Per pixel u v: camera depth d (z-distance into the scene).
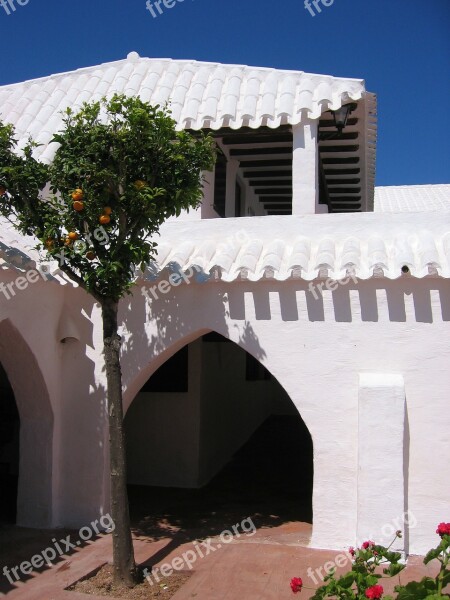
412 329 8.05
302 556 7.86
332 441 8.20
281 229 9.47
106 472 8.96
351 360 8.22
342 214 9.29
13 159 7.26
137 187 6.89
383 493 7.72
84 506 8.97
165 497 10.87
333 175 13.40
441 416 7.89
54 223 7.08
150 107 7.07
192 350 11.73
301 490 11.45
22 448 9.09
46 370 8.83
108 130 7.03
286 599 6.66
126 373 8.98
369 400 7.87
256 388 17.78
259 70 11.57
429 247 8.31
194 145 7.36
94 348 9.11
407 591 4.58
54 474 9.00
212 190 11.18
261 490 11.44
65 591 6.84
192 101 10.95
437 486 7.85
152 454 11.75
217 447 12.98
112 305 7.18
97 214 7.01
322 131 11.34
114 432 7.04
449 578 4.62
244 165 12.84
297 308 8.42
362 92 10.17
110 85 12.31
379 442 7.79
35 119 11.88
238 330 8.60
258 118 10.39
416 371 8.01
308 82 10.83
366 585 4.75
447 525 4.98
